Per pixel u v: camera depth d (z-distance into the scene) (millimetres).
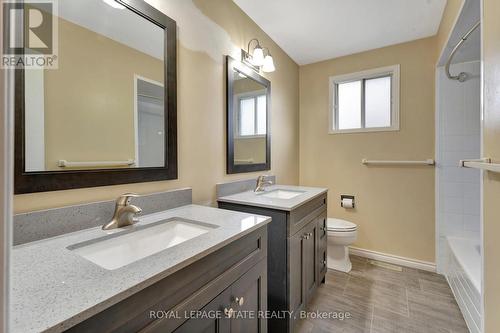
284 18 1970
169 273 626
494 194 888
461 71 2121
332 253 2371
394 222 2463
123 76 1076
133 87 1115
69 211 875
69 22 894
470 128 2111
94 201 972
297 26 2086
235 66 1774
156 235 1047
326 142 2795
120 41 1062
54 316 438
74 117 911
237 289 919
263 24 2051
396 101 2418
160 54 1230
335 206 2752
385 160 2477
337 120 2791
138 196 1089
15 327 408
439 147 2215
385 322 1600
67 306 467
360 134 2609
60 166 872
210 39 1567
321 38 2289
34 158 804
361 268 2357
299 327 1560
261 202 1506
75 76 913
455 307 1747
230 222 1040
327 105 2773
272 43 2309
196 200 1465
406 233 2410
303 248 1606
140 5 1130
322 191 1988
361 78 2615
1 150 278
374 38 2291
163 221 1081
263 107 2152
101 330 497
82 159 936
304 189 2051
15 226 754
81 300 487
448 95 2170
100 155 994
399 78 2400
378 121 2574
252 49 1986
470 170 2123
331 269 2346
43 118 826
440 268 2229
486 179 959
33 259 669
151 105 1192
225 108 1700
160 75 1232
